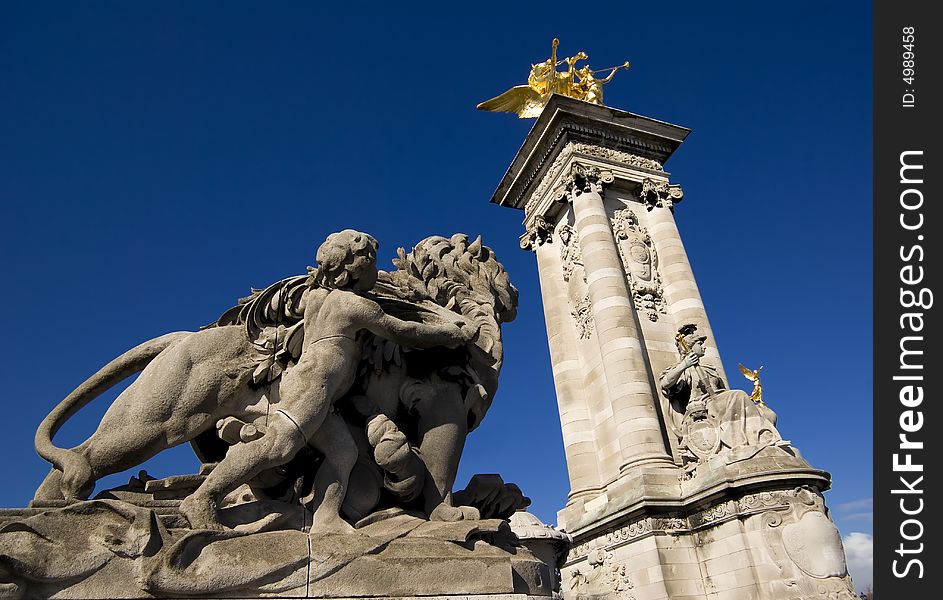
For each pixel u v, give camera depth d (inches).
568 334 765.9
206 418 152.4
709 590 513.3
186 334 167.6
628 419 605.9
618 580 559.2
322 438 148.5
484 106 925.8
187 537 118.5
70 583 110.7
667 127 826.2
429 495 158.2
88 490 139.5
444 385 172.1
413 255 193.0
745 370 584.4
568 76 908.0
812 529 473.7
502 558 137.9
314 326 156.5
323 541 129.2
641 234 762.8
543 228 834.2
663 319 708.0
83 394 154.4
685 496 548.1
